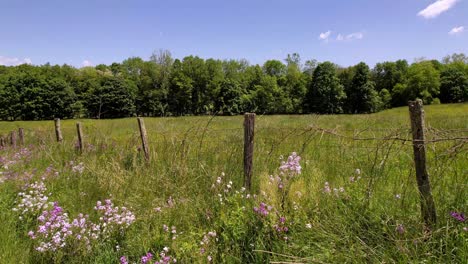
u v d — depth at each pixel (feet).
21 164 27.55
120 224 13.91
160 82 293.84
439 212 10.65
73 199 17.87
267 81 276.62
